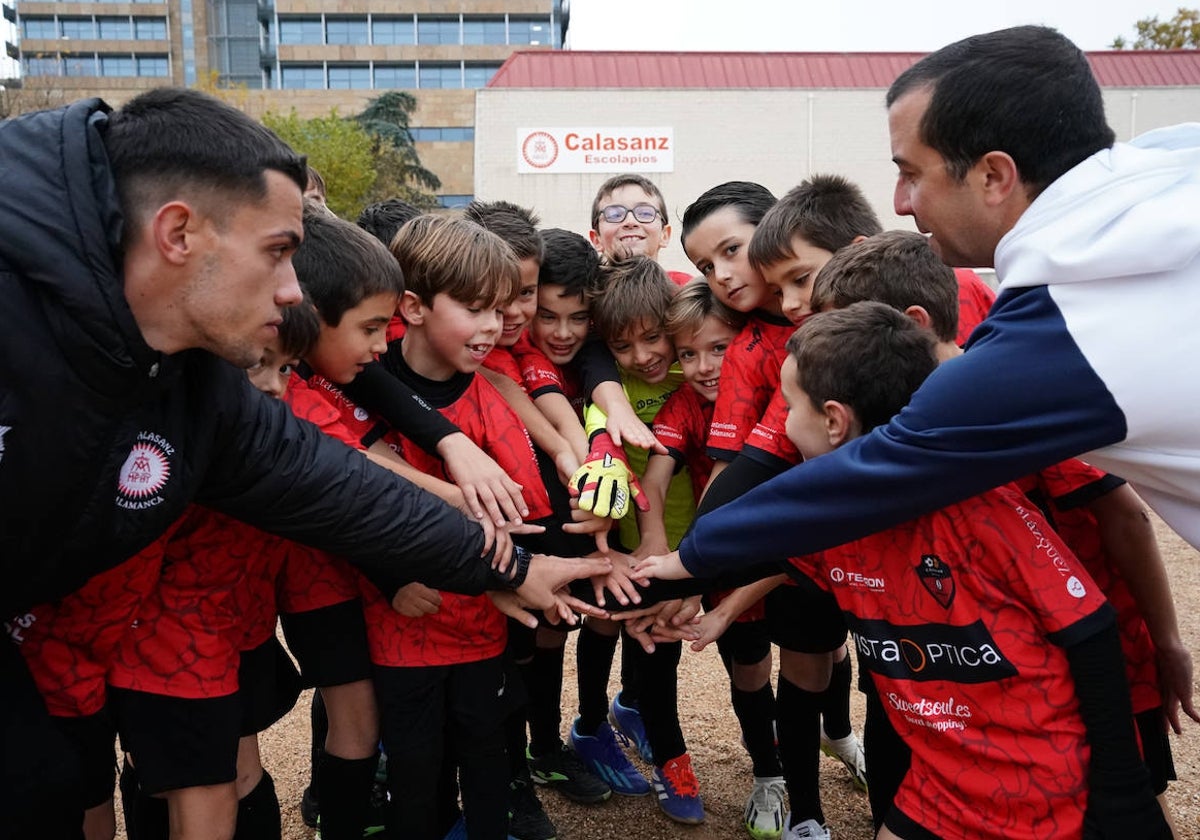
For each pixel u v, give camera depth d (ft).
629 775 10.41
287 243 5.32
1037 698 5.64
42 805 5.58
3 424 4.82
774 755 9.68
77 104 5.03
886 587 6.22
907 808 6.17
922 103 5.99
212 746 6.64
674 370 9.80
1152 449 5.28
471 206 9.79
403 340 8.38
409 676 7.58
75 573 5.53
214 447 5.80
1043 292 5.27
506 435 8.11
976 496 5.85
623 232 12.77
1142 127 82.12
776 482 6.17
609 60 87.61
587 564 7.66
